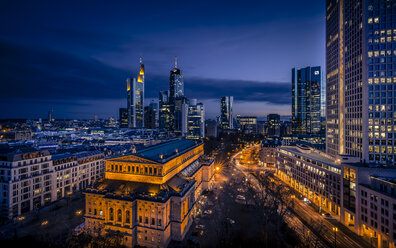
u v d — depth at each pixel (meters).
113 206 85.44
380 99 128.62
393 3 127.50
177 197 87.75
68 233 88.06
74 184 136.50
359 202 90.94
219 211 112.88
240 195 132.50
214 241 86.56
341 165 101.88
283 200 126.88
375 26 130.00
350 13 147.88
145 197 84.81
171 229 88.50
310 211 114.44
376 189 84.44
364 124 131.88
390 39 127.75
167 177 98.81
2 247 76.69
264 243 82.81
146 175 94.69
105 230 84.25
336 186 109.38
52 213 107.25
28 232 89.12
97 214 89.69
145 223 84.75
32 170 111.44
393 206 75.25
